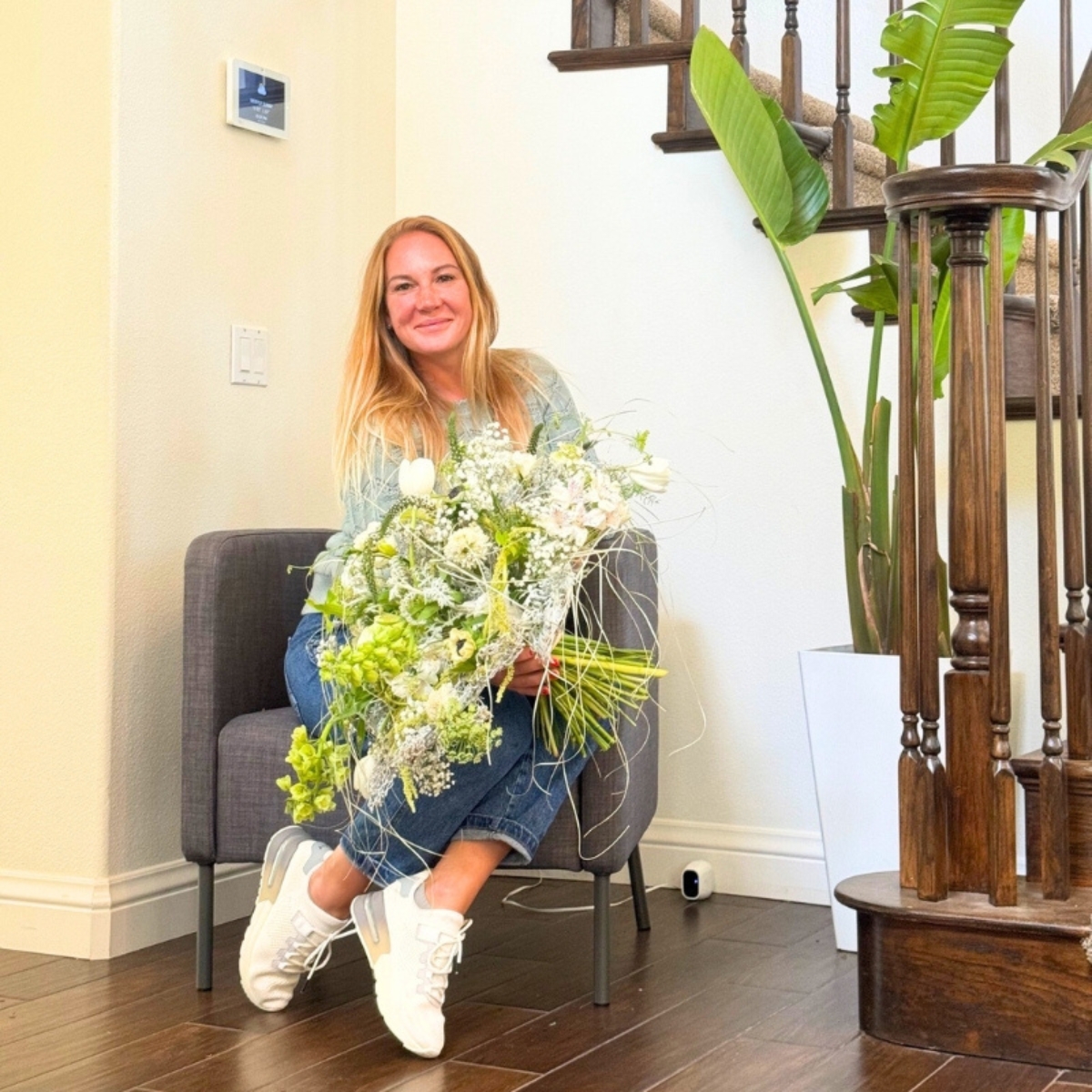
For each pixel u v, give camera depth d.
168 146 2.58
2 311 2.54
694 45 2.42
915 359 2.46
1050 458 2.01
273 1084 1.83
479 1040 1.99
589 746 2.08
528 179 3.06
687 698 2.92
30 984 2.29
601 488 1.95
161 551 2.57
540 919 2.69
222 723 2.29
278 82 2.83
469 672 1.88
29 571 2.51
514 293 3.07
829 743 2.41
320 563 2.25
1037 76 3.39
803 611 2.84
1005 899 1.93
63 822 2.48
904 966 1.94
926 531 2.00
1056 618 1.99
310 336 2.95
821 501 2.82
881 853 2.37
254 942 2.11
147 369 2.53
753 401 2.88
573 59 3.00
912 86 2.51
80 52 2.48
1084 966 1.84
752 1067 1.86
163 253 2.57
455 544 1.87
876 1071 1.84
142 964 2.41
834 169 2.84
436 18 3.15
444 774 1.89
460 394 2.39
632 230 2.97
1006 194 1.93
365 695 1.89
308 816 1.95
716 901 2.83
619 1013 2.10
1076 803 2.06
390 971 1.94
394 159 3.18
